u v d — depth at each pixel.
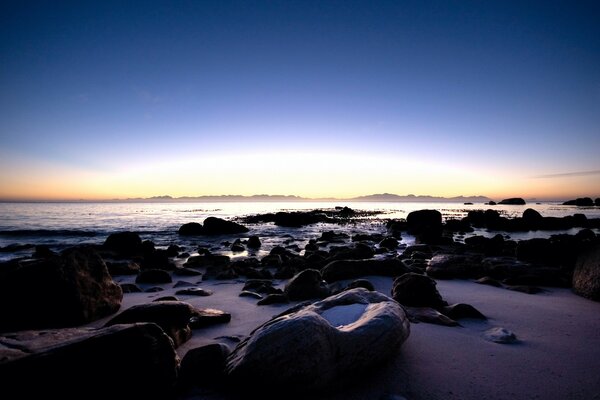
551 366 3.59
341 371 3.02
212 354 3.27
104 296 5.70
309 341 2.87
